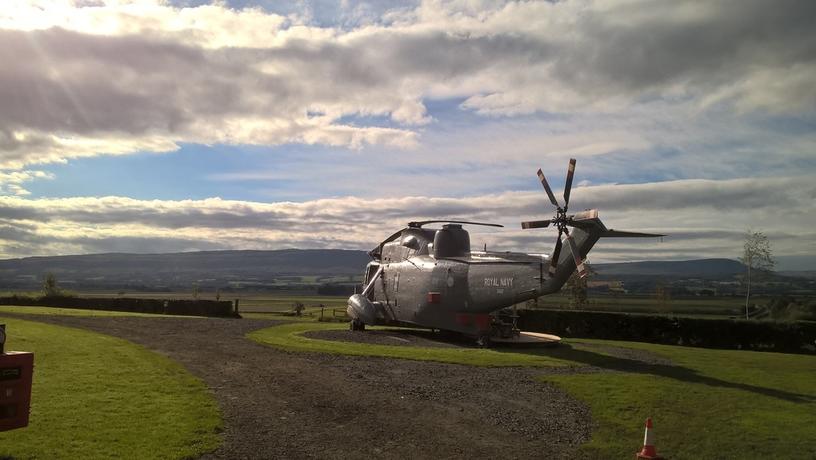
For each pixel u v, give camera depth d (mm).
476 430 10883
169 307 40125
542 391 14055
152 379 13281
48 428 9406
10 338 18297
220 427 10172
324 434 10242
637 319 29484
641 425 11438
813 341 27125
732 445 10359
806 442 10547
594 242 19531
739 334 28078
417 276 26578
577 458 9578
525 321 31719
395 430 10672
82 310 35500
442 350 20094
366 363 16922
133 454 8547
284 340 21203
